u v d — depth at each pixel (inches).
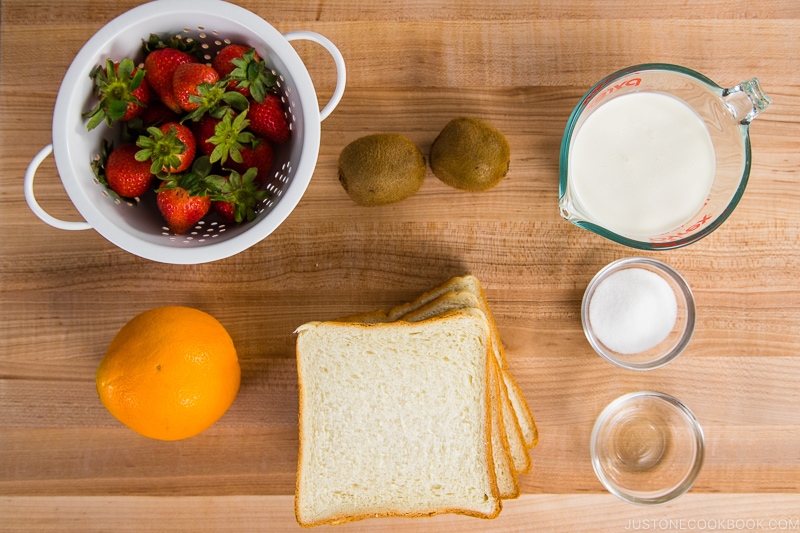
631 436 47.6
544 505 45.4
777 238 45.0
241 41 37.2
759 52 44.4
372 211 44.4
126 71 34.5
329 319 44.8
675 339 45.7
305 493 42.9
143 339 38.5
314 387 42.4
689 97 41.9
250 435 44.9
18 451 44.4
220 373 39.9
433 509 43.6
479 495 42.7
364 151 38.8
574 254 44.8
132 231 36.0
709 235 44.9
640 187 41.8
